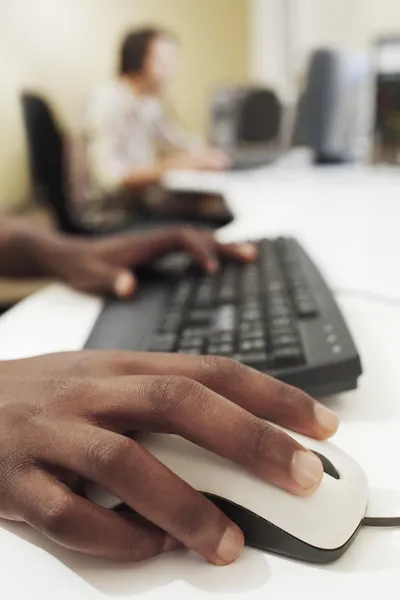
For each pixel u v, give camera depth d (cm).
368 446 31
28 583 24
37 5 269
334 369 36
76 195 190
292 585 23
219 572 24
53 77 282
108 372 32
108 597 23
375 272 64
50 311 55
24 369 33
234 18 300
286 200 111
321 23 250
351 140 152
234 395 29
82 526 24
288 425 28
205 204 124
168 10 297
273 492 25
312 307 45
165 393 27
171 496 24
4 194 241
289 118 170
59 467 26
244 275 57
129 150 222
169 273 62
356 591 23
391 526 26
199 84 307
